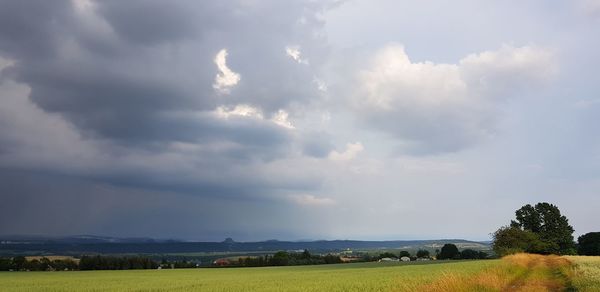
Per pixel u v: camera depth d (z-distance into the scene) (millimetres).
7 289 43062
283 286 38281
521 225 119312
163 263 126438
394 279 39625
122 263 116875
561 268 43219
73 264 117250
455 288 25172
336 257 138250
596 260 58094
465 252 147250
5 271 99625
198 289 38281
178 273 80500
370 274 52000
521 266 45812
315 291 32219
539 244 103688
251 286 39688
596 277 30000
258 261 133125
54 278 64438
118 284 49000
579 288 25406
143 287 43531
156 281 54031
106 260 116000
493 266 47000
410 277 39875
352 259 153250
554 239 113375
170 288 41250
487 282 27156
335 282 40500
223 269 101688
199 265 130875
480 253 146000
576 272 35656
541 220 116875
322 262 136500
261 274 68375
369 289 32094
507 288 27641
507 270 39219
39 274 79938
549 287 27953
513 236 102750
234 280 51844
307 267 101312
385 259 152750
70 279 61344
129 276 69125
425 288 26703
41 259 118062
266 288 36688
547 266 49250
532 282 30359
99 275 74562
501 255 100812
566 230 115125
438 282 27312
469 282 27297
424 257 159750
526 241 102938
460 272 39781
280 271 80125
